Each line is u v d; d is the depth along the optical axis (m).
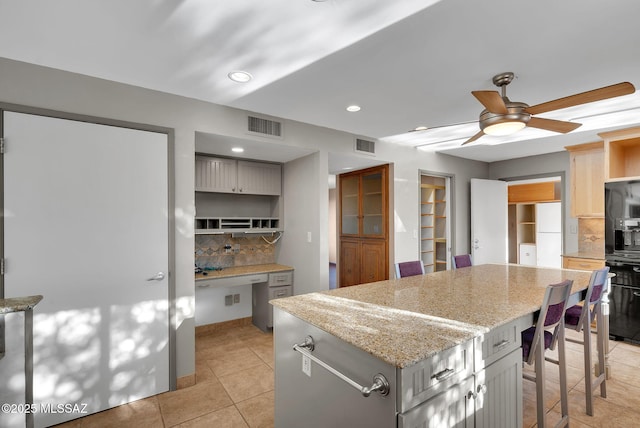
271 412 2.18
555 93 2.38
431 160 4.59
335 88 2.27
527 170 4.96
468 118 2.98
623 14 1.44
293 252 3.75
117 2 1.34
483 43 1.69
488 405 1.37
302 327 1.56
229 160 3.58
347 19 1.48
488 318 1.49
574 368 2.78
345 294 1.99
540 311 1.63
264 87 2.24
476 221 4.87
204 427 2.02
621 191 3.31
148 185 2.34
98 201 2.17
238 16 1.45
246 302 3.92
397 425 1.06
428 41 1.67
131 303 2.28
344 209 5.15
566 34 1.61
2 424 1.39
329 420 1.38
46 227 2.01
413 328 1.36
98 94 2.17
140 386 2.31
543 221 5.98
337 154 3.56
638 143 3.54
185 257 2.50
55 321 2.03
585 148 3.94
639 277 3.20
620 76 2.10
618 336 3.33
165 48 1.71
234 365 2.86
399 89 2.29
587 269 3.65
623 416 2.11
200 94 2.36
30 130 1.96
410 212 4.32
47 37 1.60
